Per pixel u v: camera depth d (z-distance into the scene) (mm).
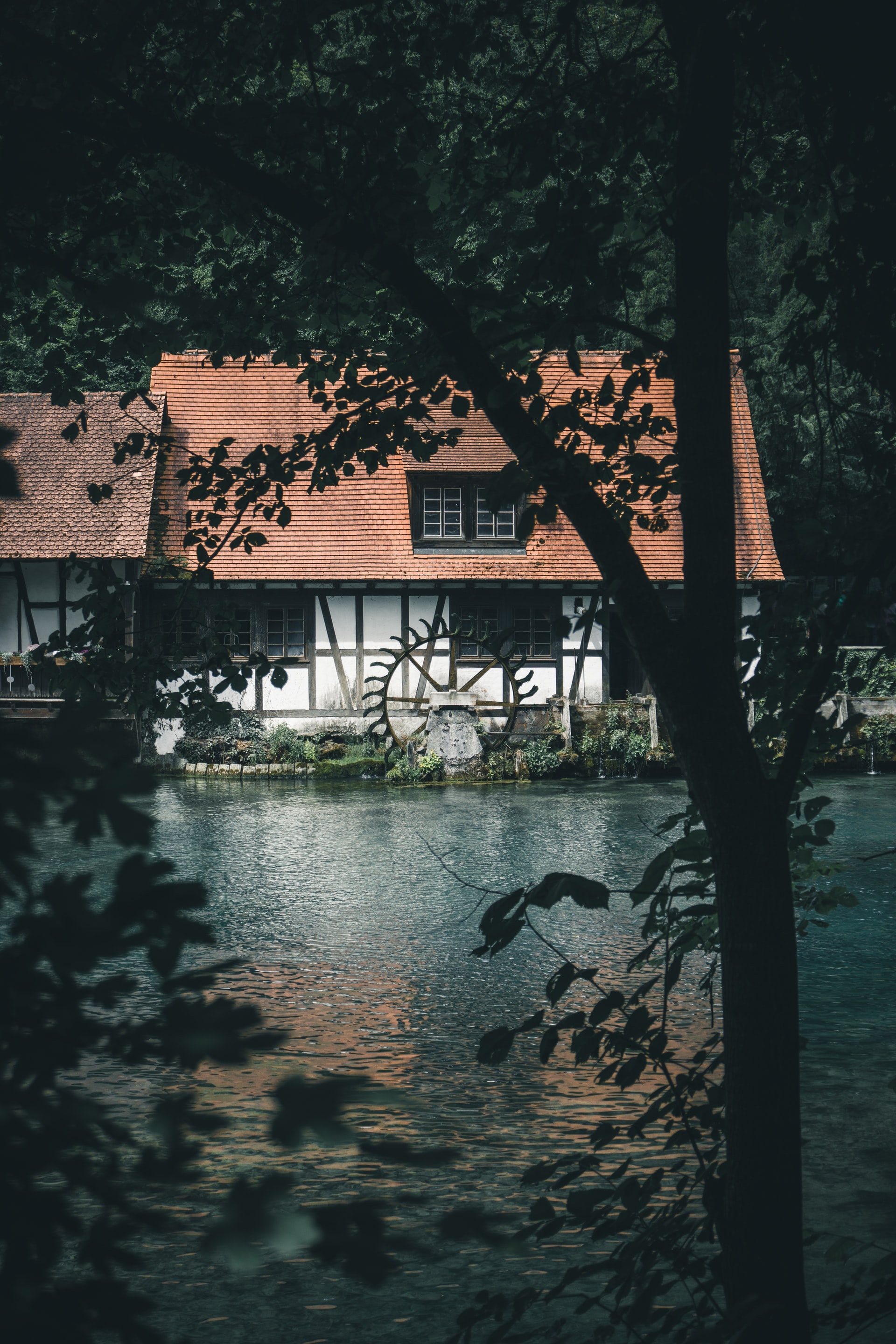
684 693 3195
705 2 3299
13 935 1144
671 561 27125
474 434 28250
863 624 3396
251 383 29375
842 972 11445
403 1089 1066
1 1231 1114
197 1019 1113
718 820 3146
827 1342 5227
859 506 3721
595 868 16500
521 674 27484
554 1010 10320
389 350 5070
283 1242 1031
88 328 4840
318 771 26875
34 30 3682
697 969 11492
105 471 27359
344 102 4406
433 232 3990
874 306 4145
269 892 15406
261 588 27312
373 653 27453
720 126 3303
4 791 1069
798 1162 3035
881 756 27203
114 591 5133
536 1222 3158
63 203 4395
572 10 4613
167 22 4656
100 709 1146
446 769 26406
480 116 5125
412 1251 1091
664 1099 3316
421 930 13367
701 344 3285
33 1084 1142
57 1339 1106
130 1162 1128
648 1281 3078
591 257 3568
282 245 5156
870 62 3596
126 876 1154
